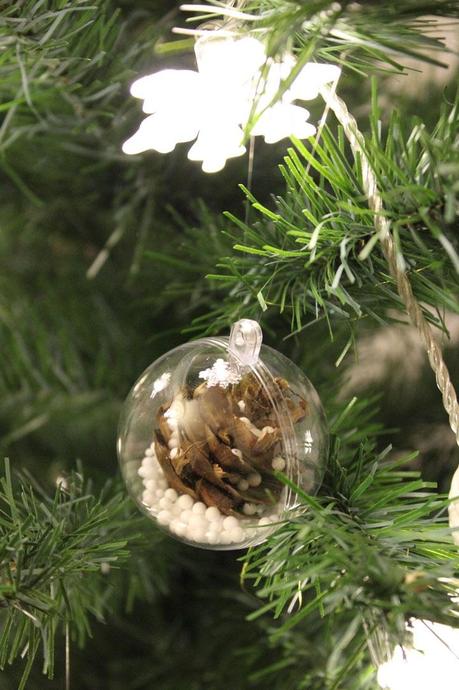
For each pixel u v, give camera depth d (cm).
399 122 45
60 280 72
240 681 63
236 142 44
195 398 45
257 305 50
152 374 46
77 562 47
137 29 60
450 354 66
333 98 44
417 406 66
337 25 43
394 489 49
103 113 54
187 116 43
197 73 43
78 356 71
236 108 43
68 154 64
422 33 45
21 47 47
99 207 68
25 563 47
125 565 61
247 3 47
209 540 46
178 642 68
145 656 69
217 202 62
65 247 73
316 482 46
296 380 46
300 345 60
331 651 56
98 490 63
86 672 68
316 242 46
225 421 45
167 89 43
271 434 45
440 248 45
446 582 44
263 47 42
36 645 47
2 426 72
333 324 60
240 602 66
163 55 56
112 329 69
